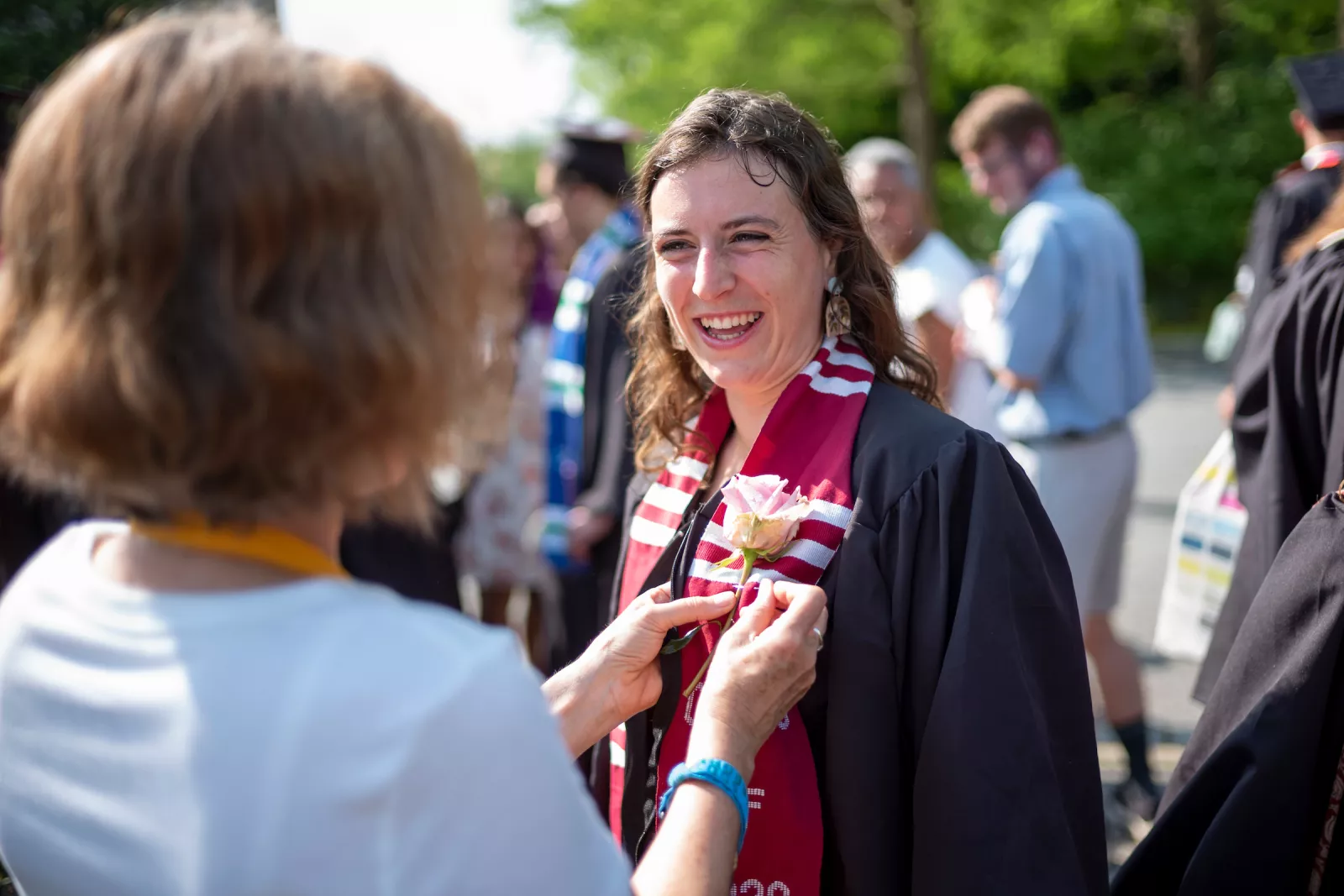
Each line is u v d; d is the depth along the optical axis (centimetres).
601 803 173
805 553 144
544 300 461
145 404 80
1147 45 2242
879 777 139
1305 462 215
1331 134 353
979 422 384
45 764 88
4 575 239
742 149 152
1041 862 133
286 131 81
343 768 79
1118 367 359
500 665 85
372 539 293
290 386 81
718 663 124
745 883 142
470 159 93
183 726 82
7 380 85
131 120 80
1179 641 283
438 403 89
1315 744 151
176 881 81
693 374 179
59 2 225
